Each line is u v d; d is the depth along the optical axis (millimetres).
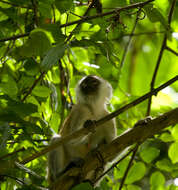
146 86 16094
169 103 12891
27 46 6914
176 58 15992
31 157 7797
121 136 8984
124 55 12719
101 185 10516
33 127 7734
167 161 10570
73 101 12891
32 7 9930
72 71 12023
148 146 10852
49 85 10219
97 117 11195
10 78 8836
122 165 10531
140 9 8641
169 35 11336
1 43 10016
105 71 11469
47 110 10625
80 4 11102
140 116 11805
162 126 8773
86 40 8734
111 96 12039
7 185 8414
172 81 8250
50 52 6648
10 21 10406
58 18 10727
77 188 7414
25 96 9258
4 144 6695
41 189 7191
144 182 13055
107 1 11977
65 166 10984
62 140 7957
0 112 7082
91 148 11297
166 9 13070
